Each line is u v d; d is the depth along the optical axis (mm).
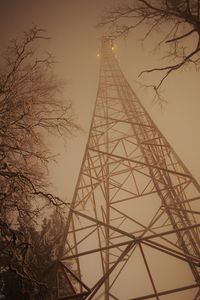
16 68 7738
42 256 8156
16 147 7703
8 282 7219
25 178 7188
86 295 6363
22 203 7715
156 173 11148
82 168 10242
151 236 7141
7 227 6645
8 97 7801
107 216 10758
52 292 7184
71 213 8195
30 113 7734
